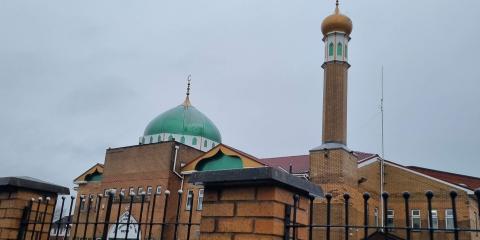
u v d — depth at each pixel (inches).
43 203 270.4
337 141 1082.7
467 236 1007.0
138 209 1110.4
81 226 969.5
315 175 1049.5
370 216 1120.8
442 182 1103.6
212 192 179.0
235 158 1130.0
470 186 1295.5
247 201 168.7
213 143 1603.1
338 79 1132.5
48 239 262.4
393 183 1179.9
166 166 1177.4
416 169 1299.2
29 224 257.4
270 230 159.8
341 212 975.6
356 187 1066.7
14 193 260.8
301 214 180.2
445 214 1075.3
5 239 251.6
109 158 1331.2
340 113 1104.2
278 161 1326.3
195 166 1172.5
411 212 1128.2
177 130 1561.3
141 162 1245.1
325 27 1183.6
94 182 1421.0
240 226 166.9
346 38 1170.0
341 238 949.2
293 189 175.6
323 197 195.0
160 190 1152.8
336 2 1213.7
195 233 1018.7
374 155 1212.5
